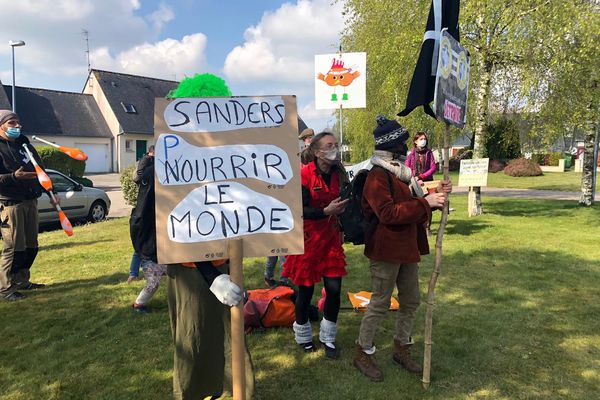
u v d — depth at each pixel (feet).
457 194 52.31
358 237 10.09
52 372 10.72
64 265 20.49
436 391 9.85
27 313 14.40
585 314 14.16
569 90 31.17
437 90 8.62
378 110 44.57
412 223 9.79
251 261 20.66
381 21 37.32
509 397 9.62
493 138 90.07
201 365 8.25
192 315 8.07
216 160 7.38
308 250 10.91
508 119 37.11
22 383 10.23
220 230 7.32
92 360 11.29
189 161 7.32
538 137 34.14
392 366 10.97
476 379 10.33
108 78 115.24
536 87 31.04
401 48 32.63
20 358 11.41
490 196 51.24
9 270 15.61
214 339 8.27
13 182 15.39
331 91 24.52
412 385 10.09
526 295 15.90
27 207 16.03
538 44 28.55
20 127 15.88
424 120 36.58
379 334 12.76
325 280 11.09
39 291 16.63
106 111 112.06
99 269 19.76
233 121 7.47
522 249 22.70
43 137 99.55
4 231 15.60
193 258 7.23
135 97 116.57
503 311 14.39
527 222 31.09
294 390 9.89
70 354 11.62
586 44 26.96
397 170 9.80
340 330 13.06
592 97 31.24
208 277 7.54
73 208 34.81
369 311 10.34
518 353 11.57
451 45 9.18
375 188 9.60
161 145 7.26
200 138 7.37
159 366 10.99
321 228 10.91
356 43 46.68
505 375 10.51
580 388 9.97
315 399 9.55
